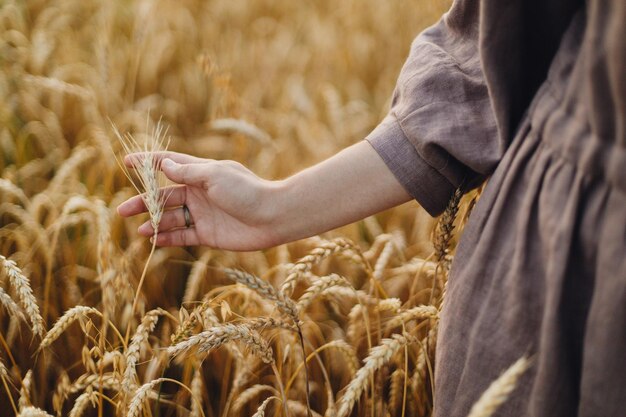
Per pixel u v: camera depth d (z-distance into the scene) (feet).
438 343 4.21
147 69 12.44
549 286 3.41
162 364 6.50
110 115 10.77
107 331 6.79
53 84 9.53
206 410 6.49
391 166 4.40
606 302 3.22
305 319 6.68
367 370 4.07
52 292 7.35
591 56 3.23
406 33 14.49
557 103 3.56
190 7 15.57
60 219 6.98
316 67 14.29
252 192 4.59
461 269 3.99
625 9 3.02
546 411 3.47
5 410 6.40
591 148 3.29
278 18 16.63
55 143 9.92
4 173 9.10
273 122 11.46
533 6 3.77
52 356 6.78
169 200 4.94
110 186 8.79
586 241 3.35
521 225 3.64
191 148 10.92
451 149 4.09
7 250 7.69
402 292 7.83
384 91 13.26
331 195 4.54
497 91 3.86
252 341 4.19
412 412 5.74
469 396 3.86
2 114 9.83
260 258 7.98
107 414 6.51
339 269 8.44
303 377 6.05
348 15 15.84
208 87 12.53
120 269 6.08
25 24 12.61
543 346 3.43
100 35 11.27
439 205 4.57
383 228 9.66
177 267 8.32
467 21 4.34
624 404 3.24
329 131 11.73
